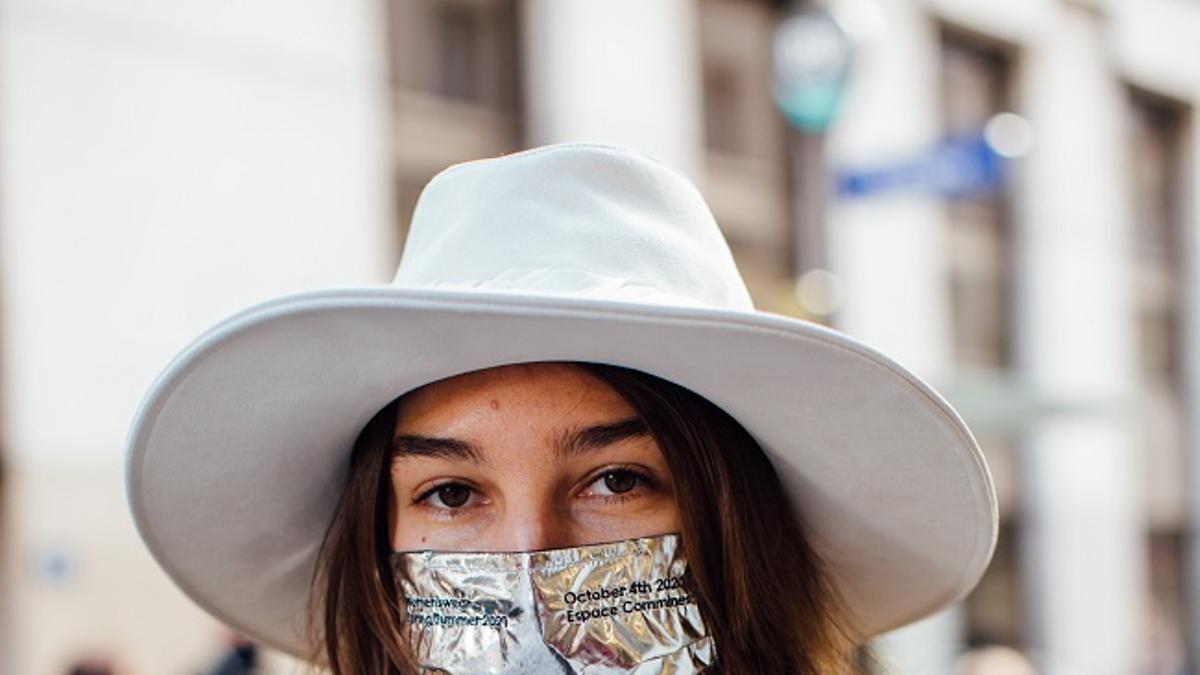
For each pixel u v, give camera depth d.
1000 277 11.17
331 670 1.37
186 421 1.24
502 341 1.12
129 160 6.38
